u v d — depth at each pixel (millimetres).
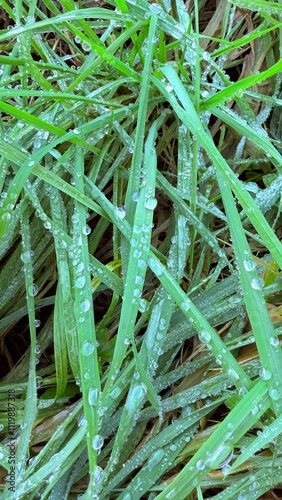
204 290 358
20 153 325
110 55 318
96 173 346
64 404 359
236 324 357
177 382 364
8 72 359
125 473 334
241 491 326
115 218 328
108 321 377
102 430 342
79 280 315
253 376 335
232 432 299
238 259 312
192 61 356
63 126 352
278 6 341
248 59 405
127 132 373
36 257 367
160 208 396
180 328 349
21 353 391
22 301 376
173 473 346
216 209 363
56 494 338
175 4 397
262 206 367
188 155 361
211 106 327
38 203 332
